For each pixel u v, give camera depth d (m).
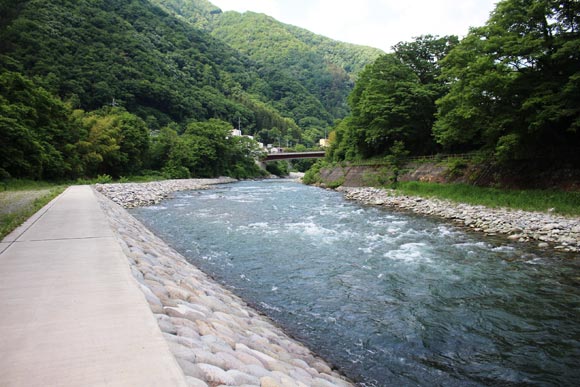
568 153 21.23
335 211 23.34
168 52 135.88
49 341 3.04
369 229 16.88
